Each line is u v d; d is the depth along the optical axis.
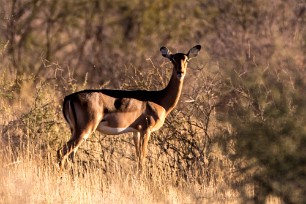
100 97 45.88
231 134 35.03
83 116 45.41
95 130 46.66
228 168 41.47
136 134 46.84
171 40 94.38
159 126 46.91
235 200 36.78
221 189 37.56
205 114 46.25
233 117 34.78
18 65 85.50
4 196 35.97
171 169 44.28
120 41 92.56
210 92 47.34
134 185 40.06
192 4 99.44
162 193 39.91
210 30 94.44
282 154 33.16
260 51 88.00
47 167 42.03
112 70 88.38
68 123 45.94
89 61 90.44
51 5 92.44
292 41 82.44
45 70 82.44
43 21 91.88
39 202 36.03
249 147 33.75
